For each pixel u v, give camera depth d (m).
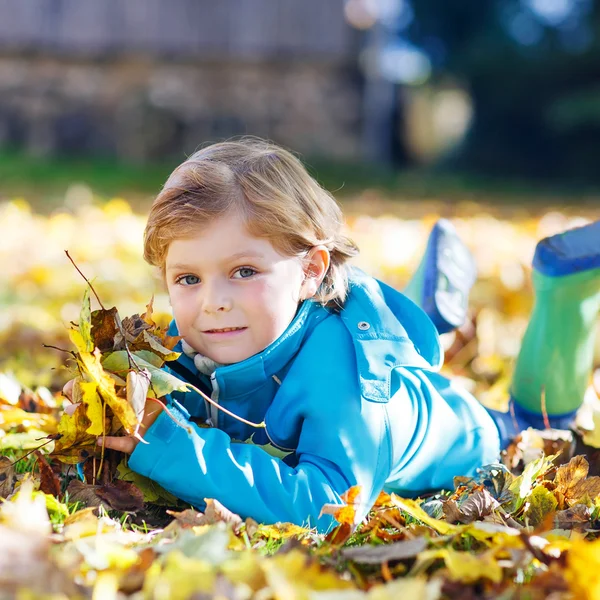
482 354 3.31
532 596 1.26
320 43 15.22
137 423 1.55
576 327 2.24
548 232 7.04
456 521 1.65
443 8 21.12
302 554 1.32
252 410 1.88
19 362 2.96
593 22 19.45
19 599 1.14
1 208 7.69
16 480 1.75
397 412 1.84
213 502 1.58
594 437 2.18
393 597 1.17
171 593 1.19
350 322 1.88
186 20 15.16
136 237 5.84
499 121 19.72
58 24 15.12
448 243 2.54
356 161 15.77
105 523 1.55
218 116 15.36
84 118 15.34
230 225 1.76
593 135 19.02
